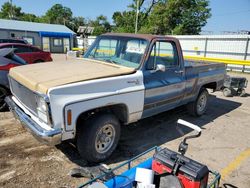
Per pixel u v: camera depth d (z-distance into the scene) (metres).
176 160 2.54
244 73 16.56
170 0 37.12
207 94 6.37
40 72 3.75
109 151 3.83
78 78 3.41
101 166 3.36
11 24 34.72
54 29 37.94
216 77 6.44
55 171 3.52
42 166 3.63
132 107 4.01
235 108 7.36
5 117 5.53
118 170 3.62
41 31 34.91
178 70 4.96
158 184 2.48
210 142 4.80
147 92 4.22
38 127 3.23
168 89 4.72
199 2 39.75
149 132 5.13
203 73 5.84
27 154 3.95
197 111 6.16
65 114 3.16
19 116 3.71
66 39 37.09
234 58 17.94
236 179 3.58
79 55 5.61
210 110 7.04
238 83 8.79
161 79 4.53
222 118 6.32
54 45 36.38
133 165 3.78
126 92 3.83
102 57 4.82
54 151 4.08
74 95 3.23
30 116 3.59
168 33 37.72
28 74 3.70
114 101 3.68
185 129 5.39
